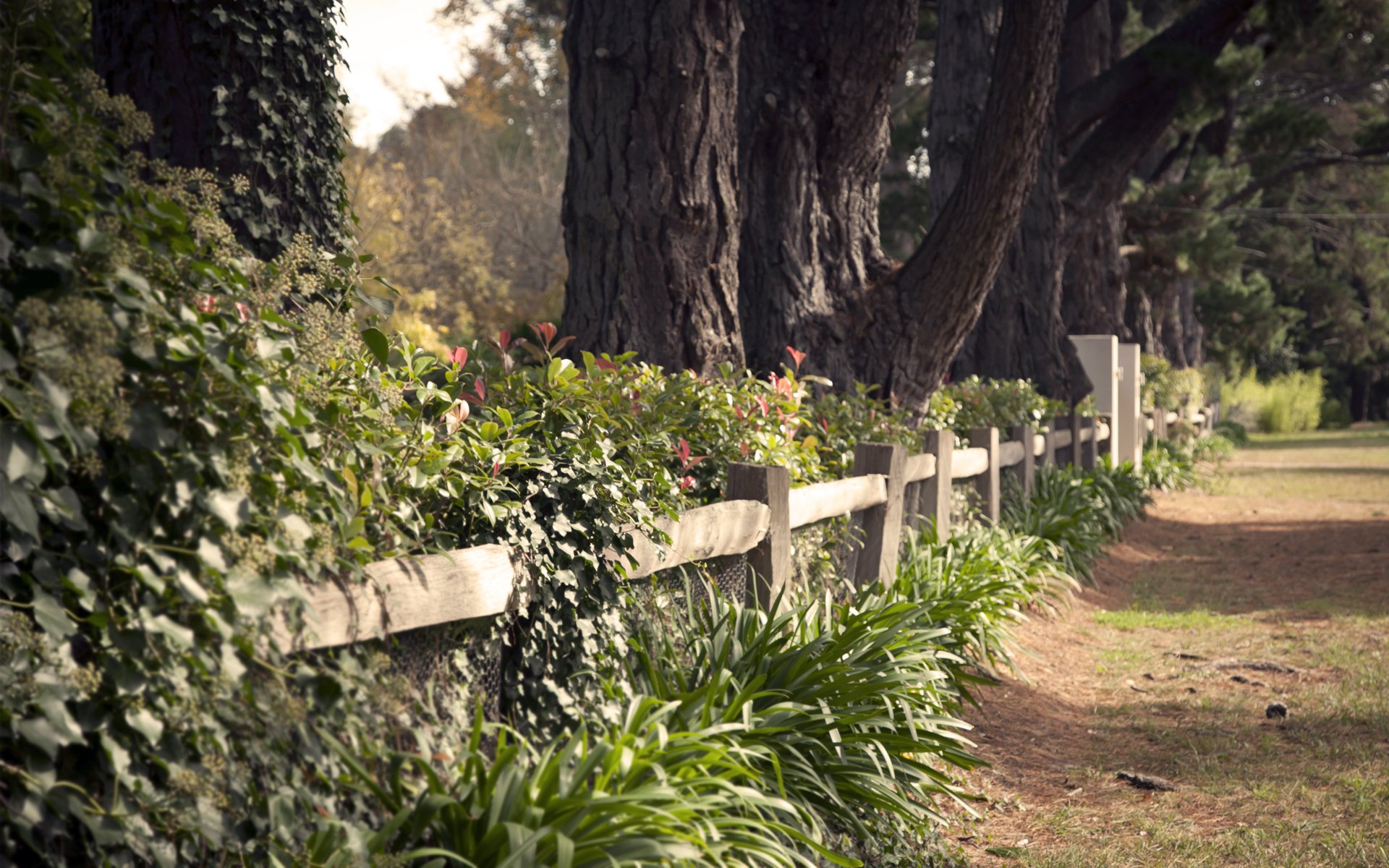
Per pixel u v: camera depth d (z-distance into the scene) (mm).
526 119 38375
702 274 6793
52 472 2061
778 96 8344
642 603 3836
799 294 8375
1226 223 24328
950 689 5039
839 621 4344
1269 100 30828
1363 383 54500
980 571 6477
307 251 2779
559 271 33750
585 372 5113
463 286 31344
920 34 20688
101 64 4258
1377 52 18938
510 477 3377
